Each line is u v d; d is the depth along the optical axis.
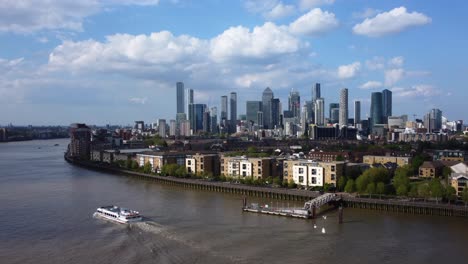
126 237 170.62
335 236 172.88
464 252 152.88
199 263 141.38
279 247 158.50
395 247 158.50
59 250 155.25
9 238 170.00
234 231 180.25
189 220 199.62
